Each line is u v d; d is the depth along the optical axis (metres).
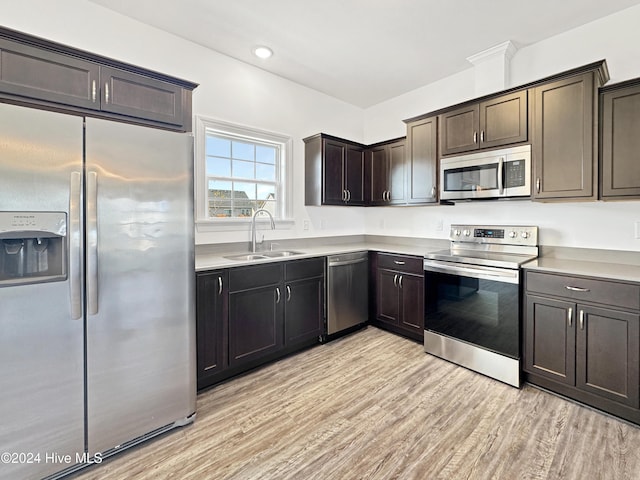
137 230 1.63
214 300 2.24
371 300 3.41
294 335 2.77
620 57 2.25
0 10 1.91
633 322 1.76
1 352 1.30
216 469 1.52
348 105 3.99
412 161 3.20
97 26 2.21
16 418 1.34
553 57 2.55
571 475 1.46
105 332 1.55
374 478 1.46
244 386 2.28
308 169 3.48
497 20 2.35
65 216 1.42
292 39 2.61
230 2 2.16
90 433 1.53
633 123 1.93
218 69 2.82
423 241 3.55
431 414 1.93
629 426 1.78
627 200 2.03
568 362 2.01
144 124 1.76
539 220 2.64
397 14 2.28
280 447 1.67
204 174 2.78
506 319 2.27
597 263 2.26
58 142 1.40
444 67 3.09
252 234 3.04
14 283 1.32
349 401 2.08
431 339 2.77
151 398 1.72
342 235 3.95
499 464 1.53
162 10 2.26
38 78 1.46
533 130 2.32
